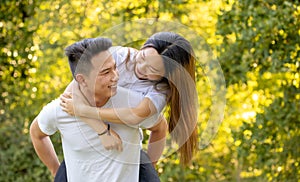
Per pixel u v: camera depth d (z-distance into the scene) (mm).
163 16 4797
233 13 4715
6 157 4961
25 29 4863
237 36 4738
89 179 2846
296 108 4875
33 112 4926
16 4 4863
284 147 4906
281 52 4766
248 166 5113
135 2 4770
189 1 4809
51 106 2803
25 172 4992
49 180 4988
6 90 4957
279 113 4867
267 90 4941
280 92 4895
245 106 5000
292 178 4945
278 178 4945
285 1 4699
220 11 4742
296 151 4926
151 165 3002
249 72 4879
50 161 3064
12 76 4938
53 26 4836
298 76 4844
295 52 4789
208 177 5164
